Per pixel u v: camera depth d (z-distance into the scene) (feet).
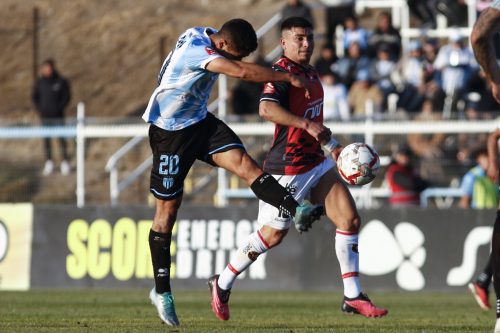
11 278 177.58
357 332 86.33
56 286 176.24
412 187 171.83
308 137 93.35
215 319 103.40
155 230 88.53
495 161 113.29
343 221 93.30
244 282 171.01
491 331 88.69
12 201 190.39
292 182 93.56
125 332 82.74
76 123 183.01
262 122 179.83
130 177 194.59
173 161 86.69
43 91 222.07
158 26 320.29
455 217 165.37
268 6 326.44
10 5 335.67
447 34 242.17
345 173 91.15
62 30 322.75
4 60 312.50
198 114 86.58
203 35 84.89
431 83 210.79
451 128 174.40
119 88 295.07
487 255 164.66
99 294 157.58
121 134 181.57
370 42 229.86
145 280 172.35
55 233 176.96
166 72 85.20
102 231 174.91
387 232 167.12
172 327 88.94
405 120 175.52
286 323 98.17
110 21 325.01
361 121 176.76
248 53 86.28
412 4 252.62
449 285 165.27
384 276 166.91
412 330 89.25
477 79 210.38
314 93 93.76
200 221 172.24
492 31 75.41
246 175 85.35
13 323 94.63
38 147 216.13
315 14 276.41
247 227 170.40
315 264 168.35
